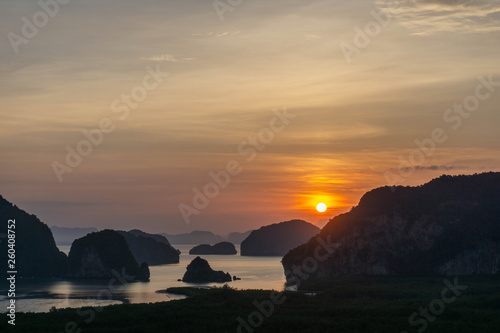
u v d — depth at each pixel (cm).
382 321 17438
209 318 17975
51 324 17475
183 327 17100
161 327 17150
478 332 16200
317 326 16888
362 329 16800
